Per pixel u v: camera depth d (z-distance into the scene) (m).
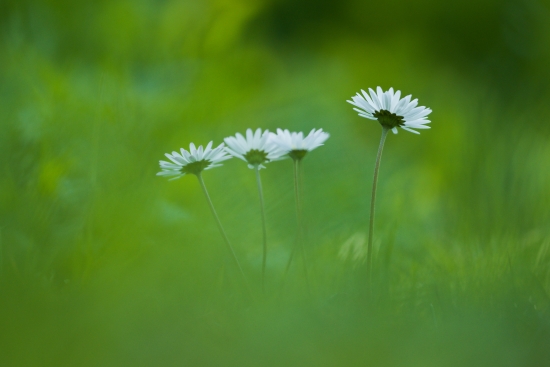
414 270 0.55
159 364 0.47
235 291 0.53
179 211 0.62
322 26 2.14
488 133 0.72
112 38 1.01
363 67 1.93
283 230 0.66
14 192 0.59
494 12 1.89
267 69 1.44
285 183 0.71
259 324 0.48
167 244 0.57
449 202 0.70
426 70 1.97
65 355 0.47
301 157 0.55
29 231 0.57
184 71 1.01
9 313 0.48
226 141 0.55
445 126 0.98
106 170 0.64
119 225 0.58
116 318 0.48
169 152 0.71
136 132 0.69
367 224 0.69
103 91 0.71
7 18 0.91
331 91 1.42
